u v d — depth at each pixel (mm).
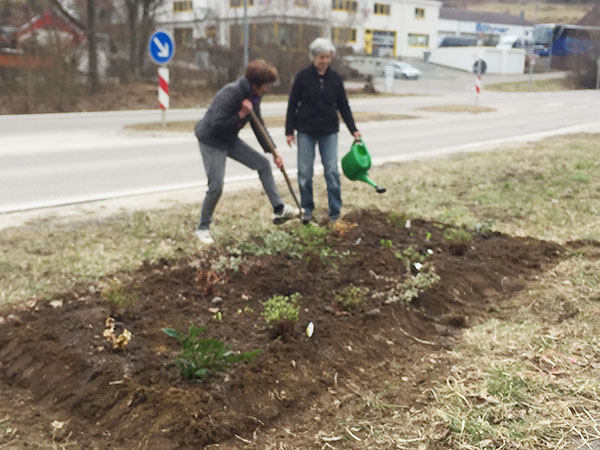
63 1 29906
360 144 6895
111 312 4191
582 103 32312
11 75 24156
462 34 81875
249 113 5680
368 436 3213
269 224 6613
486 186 8805
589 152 12156
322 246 5742
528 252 6082
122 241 5949
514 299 5078
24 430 3199
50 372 3615
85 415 3332
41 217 6980
